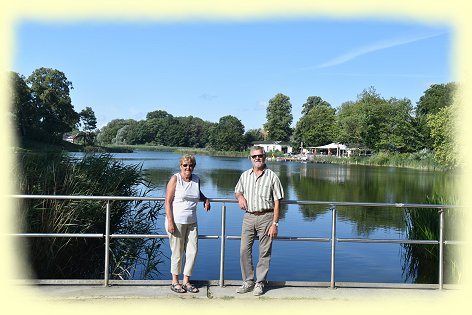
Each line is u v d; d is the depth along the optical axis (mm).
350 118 86938
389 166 67438
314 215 17391
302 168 58688
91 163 11000
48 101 80188
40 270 8602
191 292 5852
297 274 9625
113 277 9000
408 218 12812
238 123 135125
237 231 14000
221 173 43125
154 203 12016
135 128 156375
